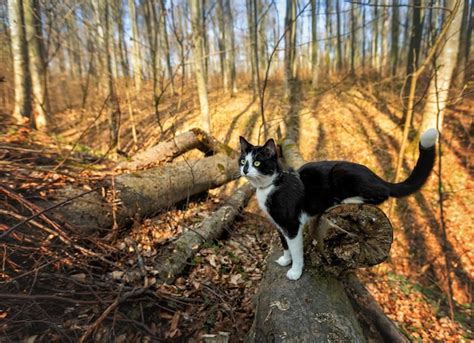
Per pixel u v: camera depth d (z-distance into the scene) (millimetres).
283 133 3186
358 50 7207
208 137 1686
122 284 673
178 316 674
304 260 715
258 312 649
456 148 2439
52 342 552
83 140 2760
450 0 1913
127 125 3424
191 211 1292
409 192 688
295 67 5789
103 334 587
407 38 4969
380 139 2842
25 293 605
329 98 4051
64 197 852
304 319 570
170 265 838
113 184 948
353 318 613
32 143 1302
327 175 685
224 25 5387
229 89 5426
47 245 677
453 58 2062
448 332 1064
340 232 616
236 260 990
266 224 1359
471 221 1791
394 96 3516
